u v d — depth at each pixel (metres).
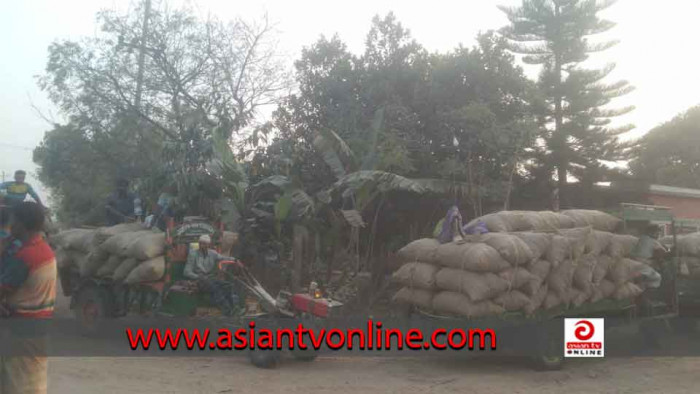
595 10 20.44
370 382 7.71
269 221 12.98
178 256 9.44
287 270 13.27
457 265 8.09
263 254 12.98
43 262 4.55
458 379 7.98
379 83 17.39
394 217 17.03
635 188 20.41
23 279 4.46
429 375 8.19
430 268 8.59
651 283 9.80
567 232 8.83
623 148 20.47
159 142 17.23
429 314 8.55
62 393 6.68
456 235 8.56
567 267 8.45
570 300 8.54
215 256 8.98
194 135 12.23
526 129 16.25
